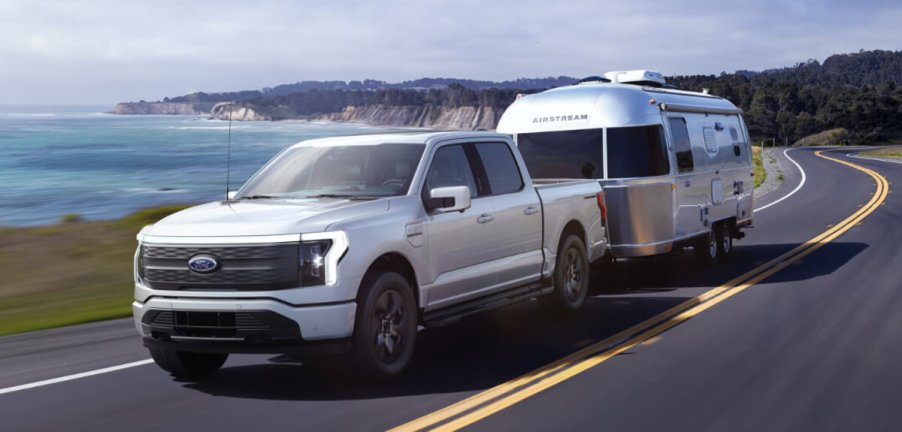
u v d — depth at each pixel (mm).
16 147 158125
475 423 5379
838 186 34938
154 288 6227
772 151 95250
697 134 13336
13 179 83188
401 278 6547
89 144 169375
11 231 19625
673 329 8594
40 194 65188
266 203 6855
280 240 5938
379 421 5449
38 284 12906
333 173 7312
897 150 96500
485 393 6137
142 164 106250
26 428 5445
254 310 5871
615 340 8062
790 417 5492
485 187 7895
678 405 5785
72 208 54031
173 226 6297
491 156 8148
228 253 5984
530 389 6230
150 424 5477
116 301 11375
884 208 24438
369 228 6320
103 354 7844
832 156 73438
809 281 11844
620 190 11477
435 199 7039
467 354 7543
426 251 6895
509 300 8078
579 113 12039
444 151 7535
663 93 12695
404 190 6980
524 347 7816
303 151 7766
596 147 11859
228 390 6344
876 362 7059
